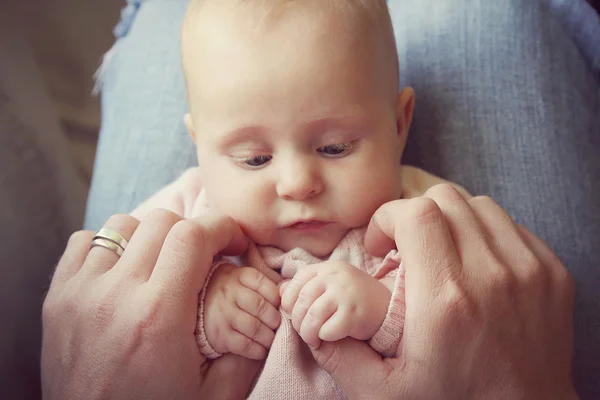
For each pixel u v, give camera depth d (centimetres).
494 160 94
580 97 99
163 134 109
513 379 63
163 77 114
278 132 72
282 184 72
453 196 70
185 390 67
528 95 97
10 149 125
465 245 66
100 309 67
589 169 94
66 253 78
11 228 113
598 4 116
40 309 108
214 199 78
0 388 96
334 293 65
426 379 61
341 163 74
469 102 98
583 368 83
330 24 73
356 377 63
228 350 70
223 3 77
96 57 170
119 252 75
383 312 66
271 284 73
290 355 70
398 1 113
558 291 70
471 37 102
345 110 72
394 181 77
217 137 75
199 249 67
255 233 77
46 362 73
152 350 65
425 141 99
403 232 65
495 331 62
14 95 140
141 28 122
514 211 91
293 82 71
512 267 67
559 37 102
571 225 89
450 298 61
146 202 98
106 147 112
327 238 78
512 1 104
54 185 130
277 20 73
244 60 72
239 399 72
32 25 162
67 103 160
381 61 78
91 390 67
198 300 70
